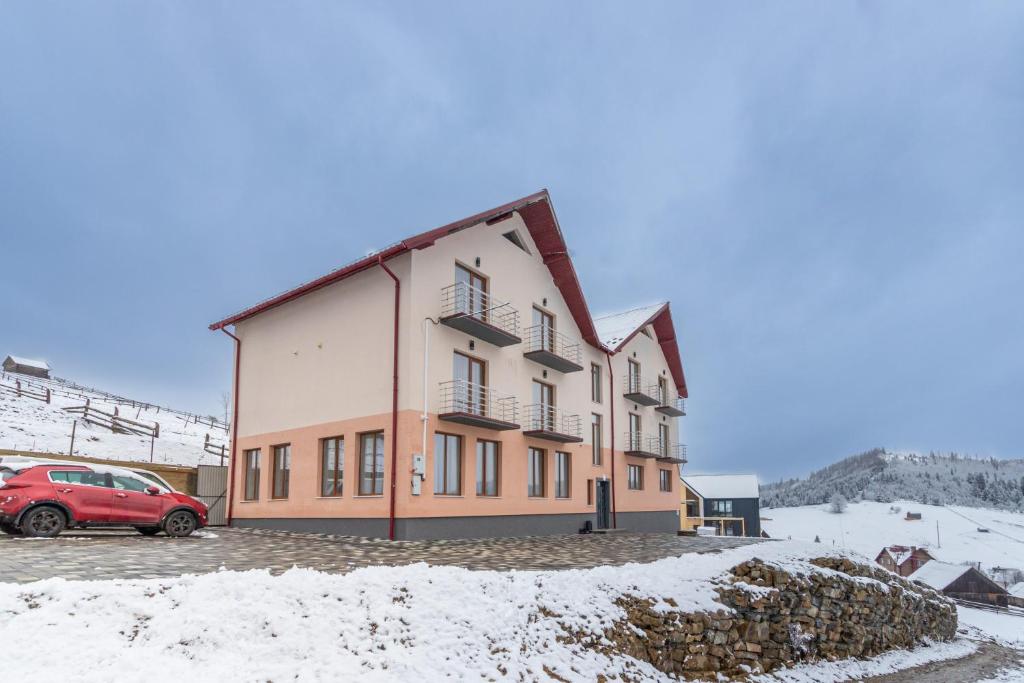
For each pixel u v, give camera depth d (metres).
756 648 12.04
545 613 9.81
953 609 20.38
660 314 33.06
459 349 19.23
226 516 22.14
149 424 40.25
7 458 19.05
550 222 22.80
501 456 20.55
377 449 17.94
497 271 21.33
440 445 18.34
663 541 20.08
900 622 16.41
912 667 14.77
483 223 20.91
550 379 23.58
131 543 14.23
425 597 9.20
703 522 55.38
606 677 9.15
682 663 10.78
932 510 163.12
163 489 16.16
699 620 11.33
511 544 17.61
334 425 19.00
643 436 31.02
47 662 6.57
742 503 65.19
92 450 29.25
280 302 21.30
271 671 7.21
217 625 7.79
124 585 8.20
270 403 21.33
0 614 7.13
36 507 14.07
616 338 29.62
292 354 20.89
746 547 15.32
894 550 82.31
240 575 9.02
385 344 18.06
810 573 14.35
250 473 21.88
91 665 6.68
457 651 8.30
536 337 22.89
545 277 24.03
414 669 7.74
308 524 19.12
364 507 17.64
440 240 19.02
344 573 10.98
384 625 8.44
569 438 22.70
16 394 38.59
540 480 22.69
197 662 7.18
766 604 12.66
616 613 10.60
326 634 8.06
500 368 20.98
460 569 10.38
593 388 27.38
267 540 16.34
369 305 18.78
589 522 24.95
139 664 6.83
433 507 17.55
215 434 43.59
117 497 15.09
